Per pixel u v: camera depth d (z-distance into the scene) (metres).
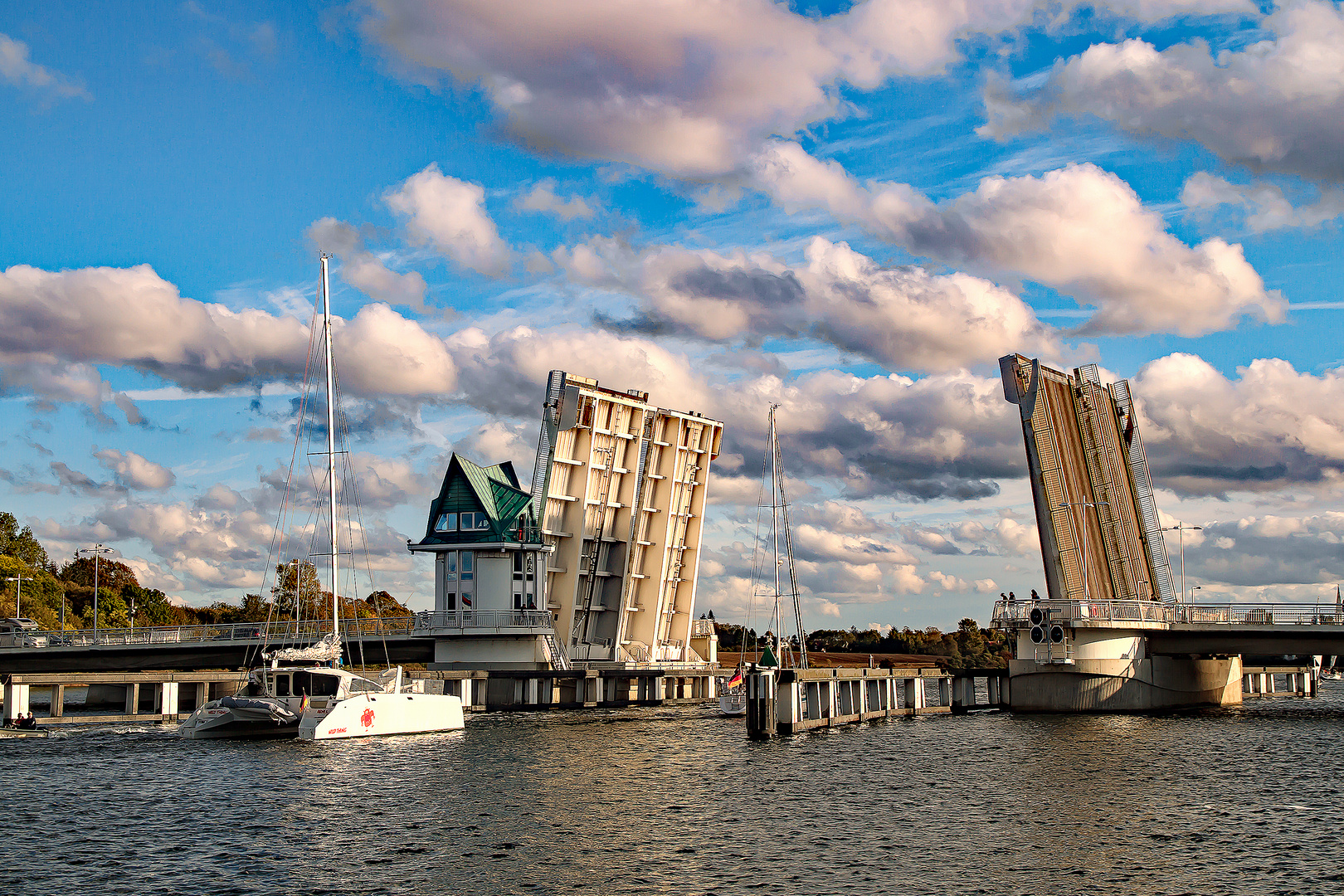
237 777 32.94
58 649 66.62
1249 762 37.00
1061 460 53.84
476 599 64.06
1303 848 24.00
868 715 53.53
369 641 66.19
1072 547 54.44
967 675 62.09
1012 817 27.41
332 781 32.44
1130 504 58.38
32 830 25.55
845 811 28.14
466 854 23.47
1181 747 40.94
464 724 48.78
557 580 68.00
